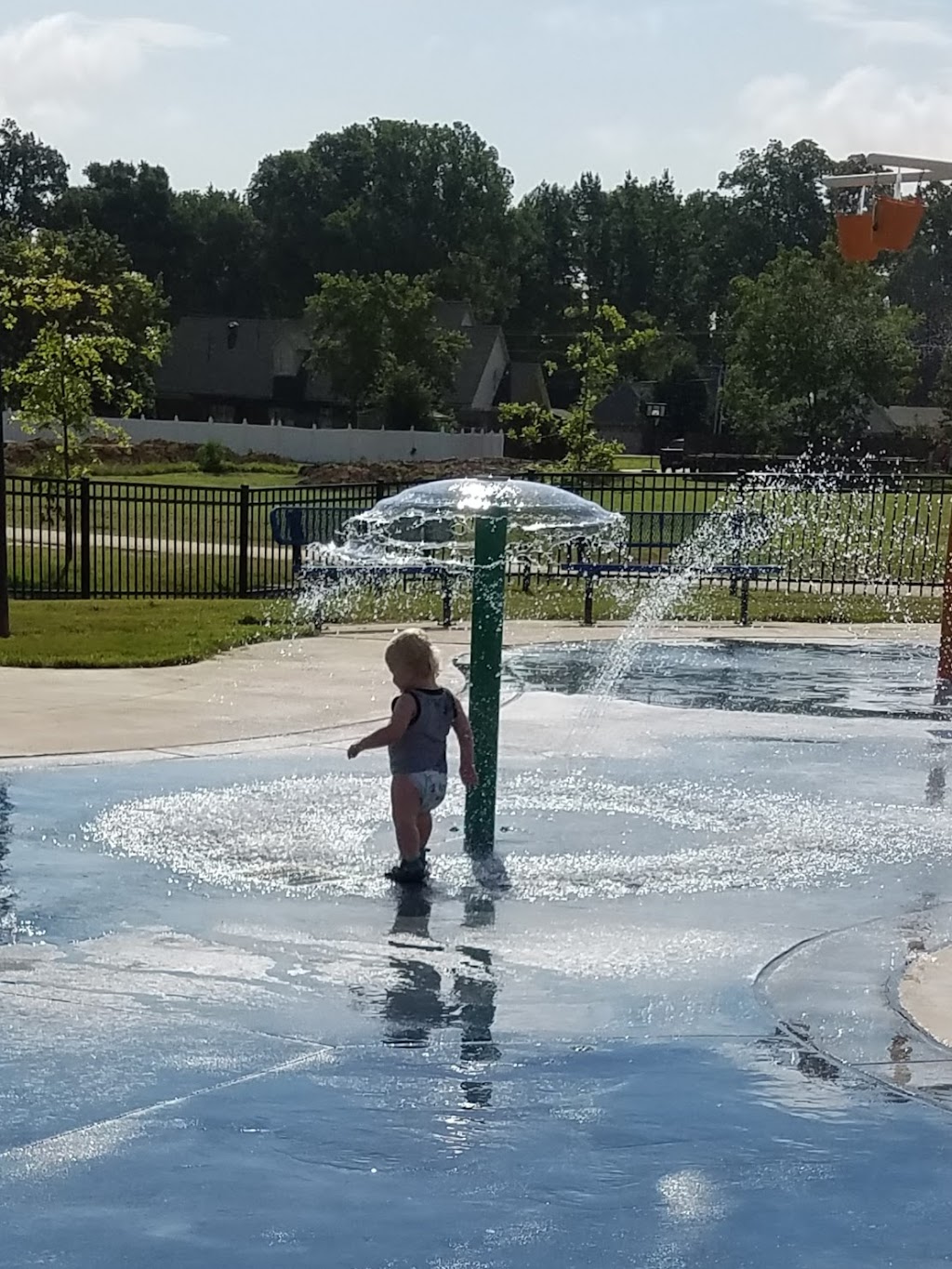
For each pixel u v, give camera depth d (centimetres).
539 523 1061
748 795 918
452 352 8238
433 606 1892
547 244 14225
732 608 1944
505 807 874
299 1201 404
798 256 8031
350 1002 560
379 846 784
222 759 980
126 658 1356
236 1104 464
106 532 2909
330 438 6412
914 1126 457
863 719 1189
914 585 2230
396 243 12738
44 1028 526
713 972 600
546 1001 564
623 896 706
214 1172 419
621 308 14038
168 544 2761
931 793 935
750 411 7600
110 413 7125
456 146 13150
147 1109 460
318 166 12800
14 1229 386
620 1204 405
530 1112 463
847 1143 445
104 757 972
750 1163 430
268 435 6366
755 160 13862
